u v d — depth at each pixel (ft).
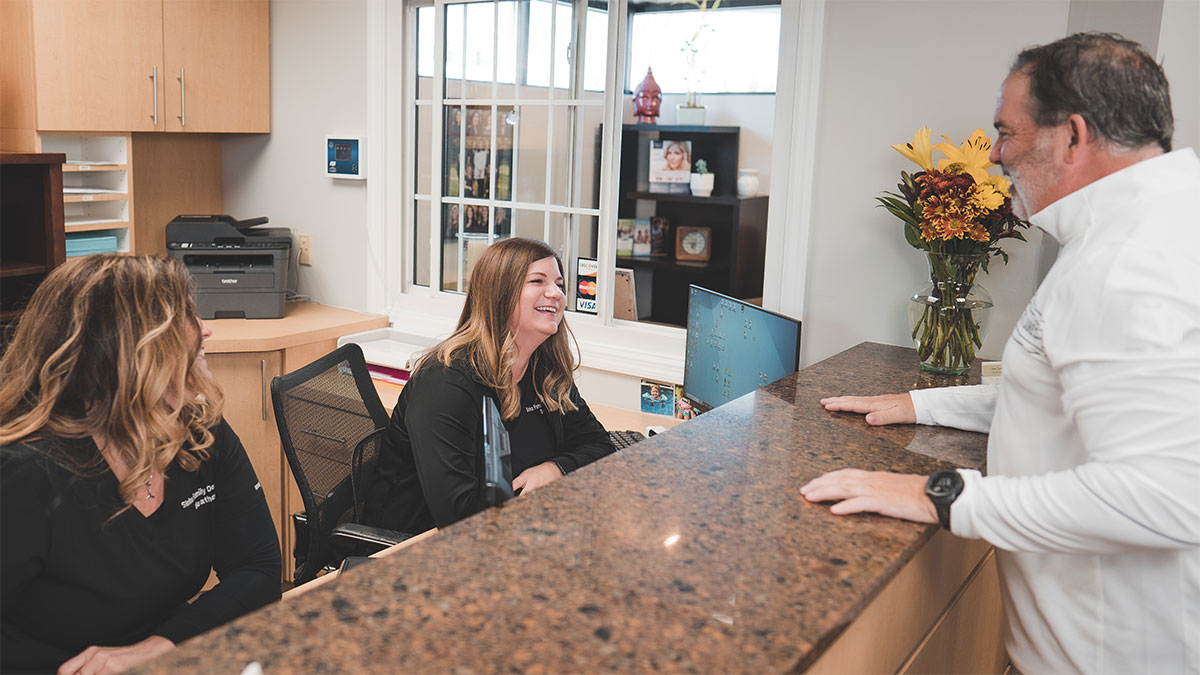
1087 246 3.85
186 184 12.87
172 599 5.24
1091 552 3.66
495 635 2.98
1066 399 3.80
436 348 7.07
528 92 10.83
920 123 8.20
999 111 4.25
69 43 10.28
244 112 12.30
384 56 11.57
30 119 10.18
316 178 12.44
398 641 2.92
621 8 9.87
